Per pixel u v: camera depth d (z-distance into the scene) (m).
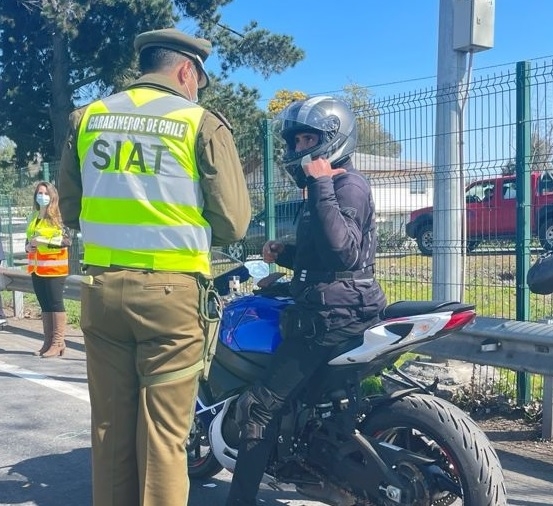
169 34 3.25
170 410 3.17
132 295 3.08
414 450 3.77
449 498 3.72
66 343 9.28
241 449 3.77
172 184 3.09
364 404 3.69
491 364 5.26
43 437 5.64
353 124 3.84
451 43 6.32
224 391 4.05
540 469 4.88
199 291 3.18
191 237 3.13
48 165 12.71
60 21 25.78
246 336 3.97
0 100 29.70
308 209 3.66
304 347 3.68
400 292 6.85
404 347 3.52
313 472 3.79
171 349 3.13
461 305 3.54
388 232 6.78
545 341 4.88
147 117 3.14
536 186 5.91
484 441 3.48
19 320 11.20
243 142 8.11
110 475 3.28
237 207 3.18
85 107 3.35
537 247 5.90
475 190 6.37
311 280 3.66
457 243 6.31
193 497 4.54
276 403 3.72
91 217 3.19
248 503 3.78
